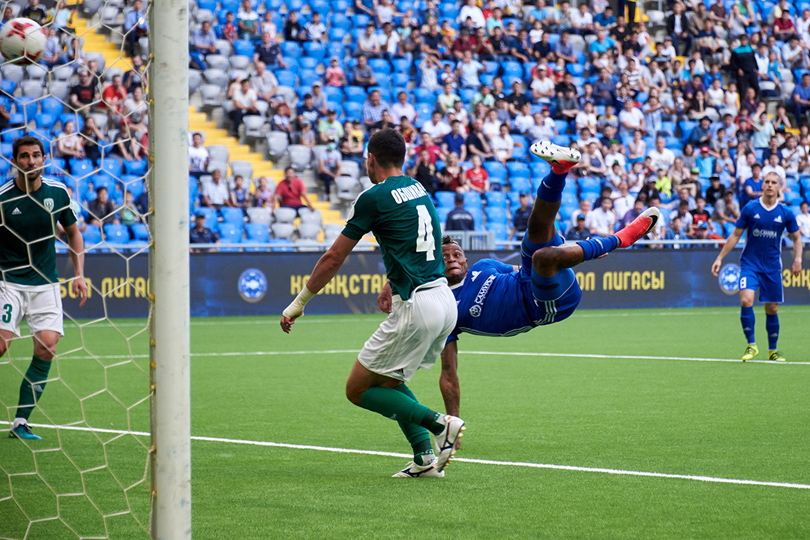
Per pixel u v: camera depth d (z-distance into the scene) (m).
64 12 39.25
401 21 51.31
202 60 46.00
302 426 14.53
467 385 19.08
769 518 8.91
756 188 48.19
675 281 42.62
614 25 55.06
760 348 26.30
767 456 11.95
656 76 53.25
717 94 53.91
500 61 51.66
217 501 9.66
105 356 24.11
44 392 17.92
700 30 56.62
